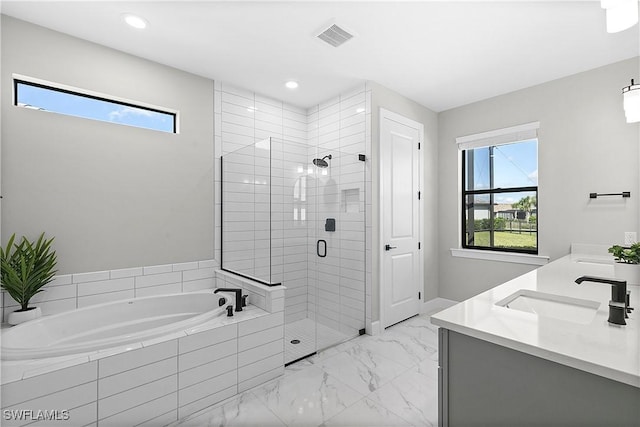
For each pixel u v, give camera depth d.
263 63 2.63
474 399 1.06
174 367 1.76
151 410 1.67
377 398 1.93
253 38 2.26
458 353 1.10
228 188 2.88
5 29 1.96
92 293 2.28
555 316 1.40
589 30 2.11
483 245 3.50
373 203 2.99
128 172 2.45
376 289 3.01
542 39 2.23
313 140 3.63
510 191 3.29
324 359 2.46
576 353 0.83
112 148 2.38
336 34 2.20
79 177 2.23
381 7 1.90
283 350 2.25
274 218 2.36
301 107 3.66
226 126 3.03
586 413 0.83
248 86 3.10
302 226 2.54
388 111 3.12
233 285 2.66
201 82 2.87
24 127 2.02
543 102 2.96
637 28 2.08
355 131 3.11
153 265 2.57
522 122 3.10
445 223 3.76
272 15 1.99
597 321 1.08
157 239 2.60
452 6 1.88
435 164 3.79
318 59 2.56
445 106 3.64
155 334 1.79
